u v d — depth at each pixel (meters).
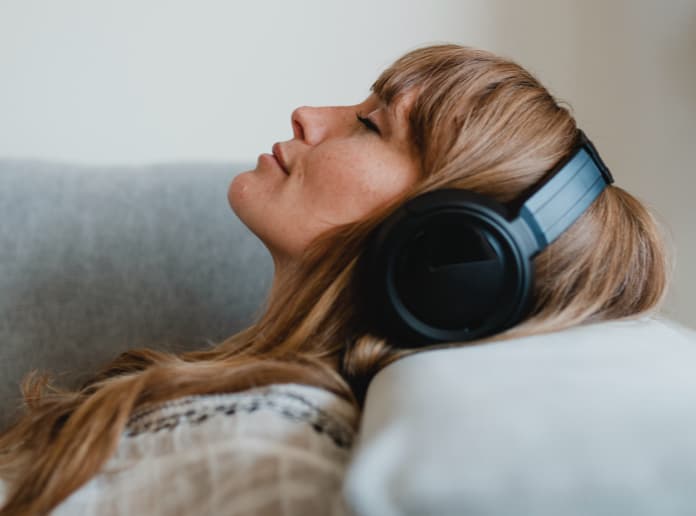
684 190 1.15
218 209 1.05
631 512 0.35
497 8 1.38
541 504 0.34
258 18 1.35
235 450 0.46
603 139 1.32
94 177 1.03
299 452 0.46
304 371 0.55
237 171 1.08
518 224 0.54
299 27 1.36
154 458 0.50
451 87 0.65
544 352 0.49
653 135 1.21
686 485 0.35
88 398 0.62
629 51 1.26
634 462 0.36
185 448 0.48
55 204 1.00
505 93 0.64
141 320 1.00
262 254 1.05
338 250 0.61
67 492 0.51
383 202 0.63
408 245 0.52
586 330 0.56
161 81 1.33
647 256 0.68
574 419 0.39
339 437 0.49
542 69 1.38
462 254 0.52
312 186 0.65
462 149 0.61
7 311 0.96
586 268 0.62
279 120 1.36
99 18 1.30
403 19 1.37
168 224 1.03
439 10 1.38
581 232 0.61
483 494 0.34
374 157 0.64
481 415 0.39
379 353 0.57
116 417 0.54
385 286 0.53
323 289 0.61
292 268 0.67
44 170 1.02
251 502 0.44
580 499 0.35
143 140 1.33
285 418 0.48
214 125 1.35
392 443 0.37
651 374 0.45
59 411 0.66
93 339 0.98
